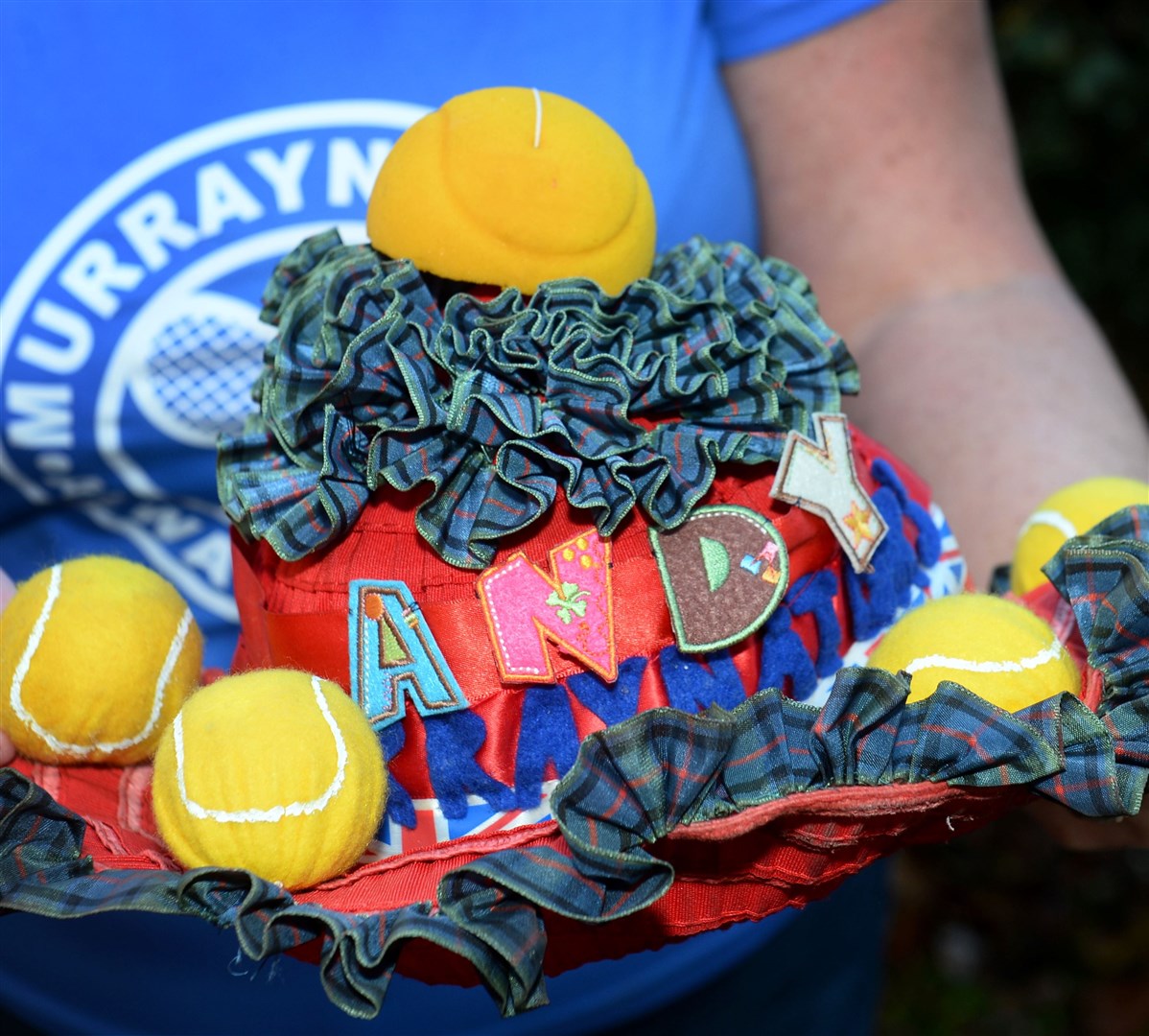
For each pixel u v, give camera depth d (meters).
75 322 0.89
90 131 0.88
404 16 0.90
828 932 1.21
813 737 0.54
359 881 0.56
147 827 0.65
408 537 0.61
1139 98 3.38
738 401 0.63
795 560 0.63
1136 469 0.94
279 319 0.70
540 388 0.63
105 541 1.00
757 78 1.07
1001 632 0.59
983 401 1.00
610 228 0.62
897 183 1.09
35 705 0.64
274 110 0.89
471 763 0.59
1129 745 0.57
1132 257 3.50
